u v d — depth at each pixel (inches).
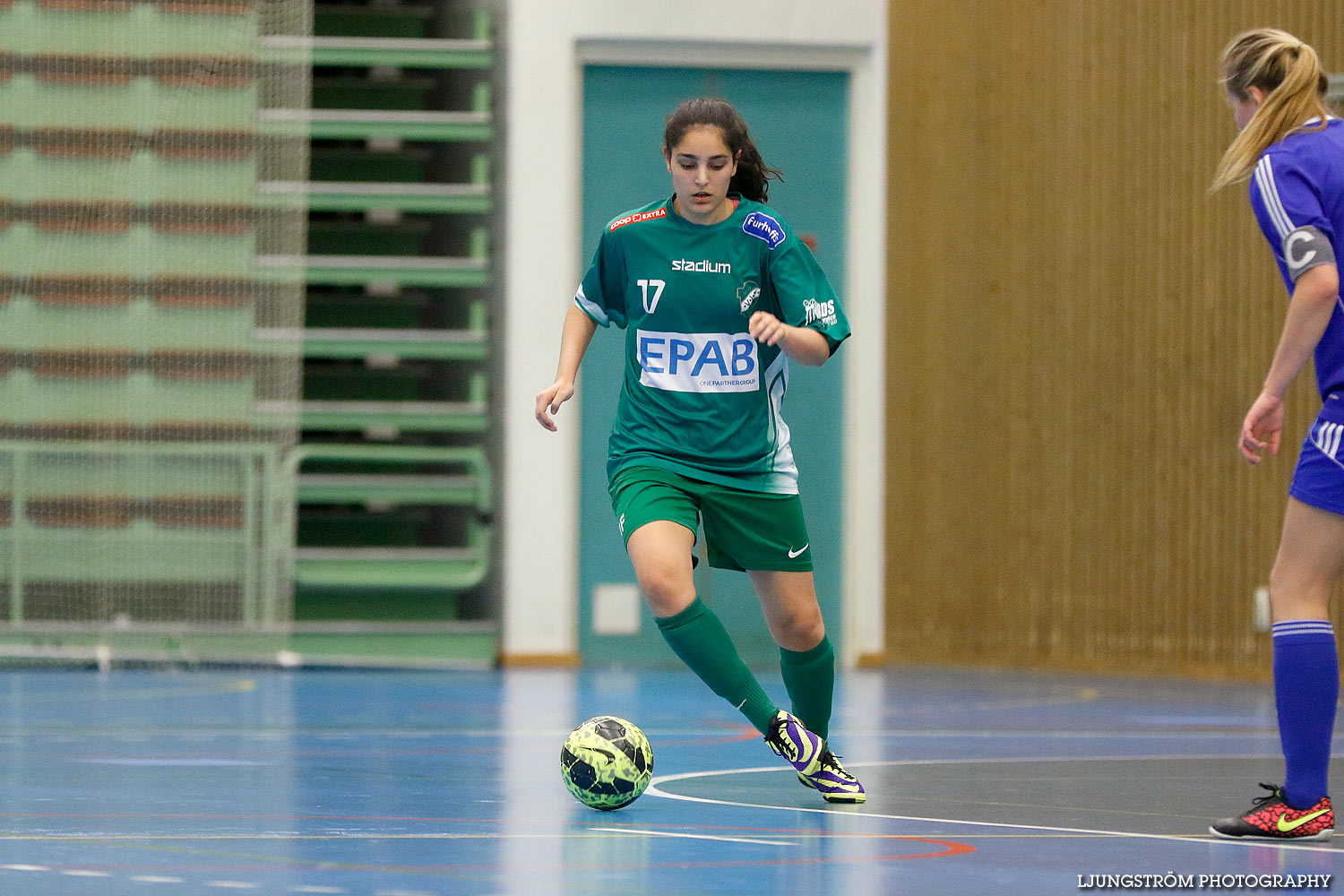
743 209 508.4
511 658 1347.2
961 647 1397.6
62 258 1403.8
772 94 1403.8
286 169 1412.4
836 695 1085.1
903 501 1433.3
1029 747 727.7
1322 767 429.1
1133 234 1304.1
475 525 1363.2
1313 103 447.5
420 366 1464.1
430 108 1517.0
